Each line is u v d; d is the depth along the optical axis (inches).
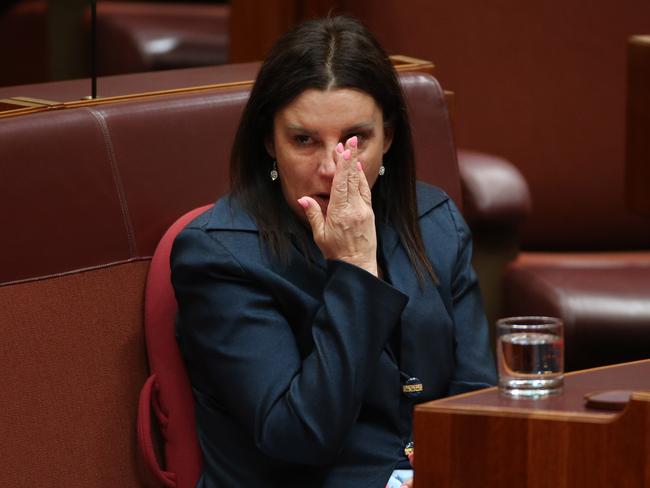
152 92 337.7
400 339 300.8
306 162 285.7
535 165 529.0
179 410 307.6
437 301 306.2
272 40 554.3
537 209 530.6
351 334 273.6
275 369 282.5
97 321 307.6
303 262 294.2
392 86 293.3
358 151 286.7
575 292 445.7
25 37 764.6
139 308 315.0
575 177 529.0
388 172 309.9
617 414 230.8
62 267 303.1
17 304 295.6
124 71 749.3
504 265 475.2
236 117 336.2
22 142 298.4
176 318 306.3
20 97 337.4
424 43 524.7
